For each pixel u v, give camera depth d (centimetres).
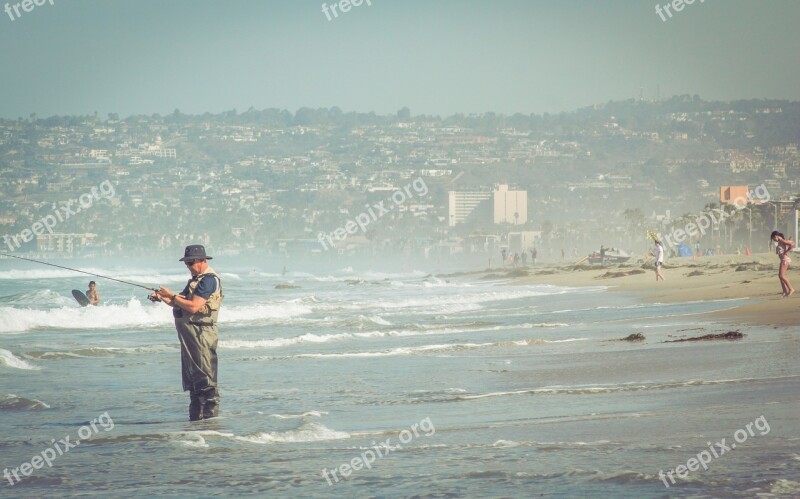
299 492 2455
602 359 5659
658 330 7650
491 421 3550
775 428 3062
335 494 2414
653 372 4878
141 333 9581
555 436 3139
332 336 8162
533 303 14338
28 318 10375
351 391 4622
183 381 3947
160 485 2577
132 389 4909
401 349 6806
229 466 2817
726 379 4403
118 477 2692
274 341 7781
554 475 2508
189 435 3328
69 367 6038
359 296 19550
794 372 4550
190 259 3950
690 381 4391
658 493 2253
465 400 4184
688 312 9856
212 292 3953
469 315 11762
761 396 3819
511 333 8294
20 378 5406
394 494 2383
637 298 13750
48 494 2503
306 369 5678
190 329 3916
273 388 4781
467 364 5750
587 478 2452
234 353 6862
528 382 4772
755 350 5622
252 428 3575
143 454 3033
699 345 6119
